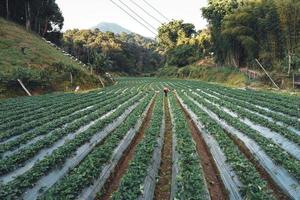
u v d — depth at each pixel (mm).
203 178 12766
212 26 77188
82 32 151625
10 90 42281
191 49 113750
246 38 56844
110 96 43000
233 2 73438
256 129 20891
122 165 15953
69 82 53781
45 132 20094
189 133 18438
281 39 51188
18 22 78875
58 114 26688
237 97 38906
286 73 48375
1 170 13383
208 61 96125
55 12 88812
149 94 46281
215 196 12359
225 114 24750
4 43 53531
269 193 11031
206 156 16922
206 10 78688
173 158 15539
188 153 14609
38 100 37312
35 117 25953
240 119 24109
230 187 12219
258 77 53156
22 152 15203
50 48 66375
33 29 81875
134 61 152250
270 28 52438
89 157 14000
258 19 56219
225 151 15062
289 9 48844
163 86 66688
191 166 12852
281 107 28703
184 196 10344
